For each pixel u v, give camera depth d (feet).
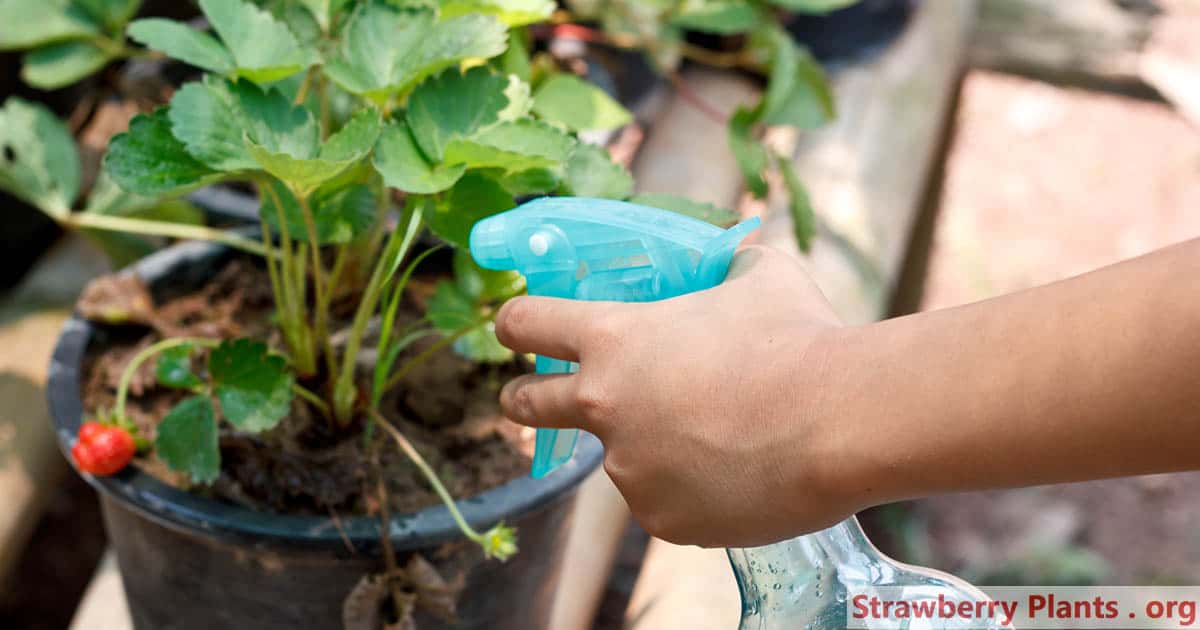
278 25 2.52
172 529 2.70
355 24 2.56
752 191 3.67
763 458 1.80
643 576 4.04
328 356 2.88
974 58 6.95
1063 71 6.96
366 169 2.65
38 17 3.83
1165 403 1.55
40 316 4.57
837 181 5.25
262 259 3.44
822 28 5.92
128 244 3.84
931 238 7.12
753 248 2.12
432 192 2.31
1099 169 9.17
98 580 3.80
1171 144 9.50
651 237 2.00
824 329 1.83
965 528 6.72
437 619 2.81
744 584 2.22
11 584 5.13
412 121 2.45
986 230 8.50
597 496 4.09
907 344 1.73
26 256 5.19
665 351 1.87
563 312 1.96
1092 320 1.60
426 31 2.57
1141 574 6.43
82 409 2.82
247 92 2.45
